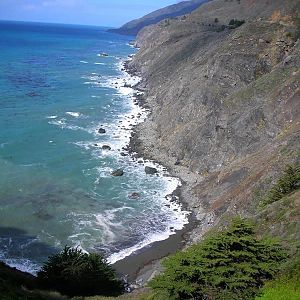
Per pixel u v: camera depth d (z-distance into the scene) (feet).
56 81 375.86
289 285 58.75
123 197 161.68
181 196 165.17
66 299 80.64
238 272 59.88
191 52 351.67
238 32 253.85
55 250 124.98
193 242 127.85
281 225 84.84
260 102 179.93
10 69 420.36
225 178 156.76
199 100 222.48
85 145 212.02
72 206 151.53
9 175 169.89
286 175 110.32
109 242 131.03
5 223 136.87
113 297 83.92
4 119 243.40
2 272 86.43
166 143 212.02
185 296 60.59
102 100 312.09
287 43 229.45
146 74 399.44
